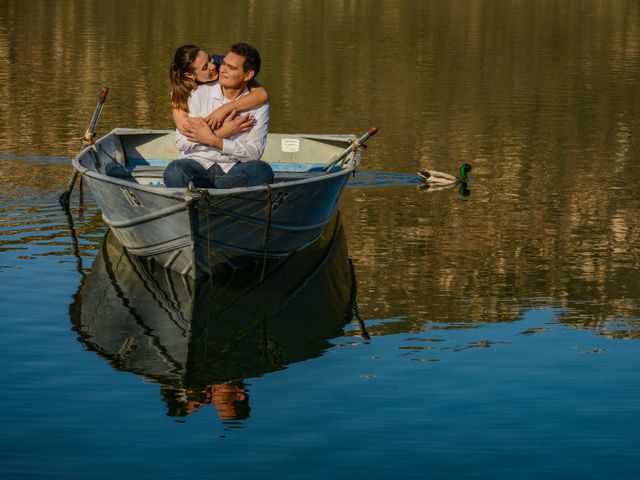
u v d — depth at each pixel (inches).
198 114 393.7
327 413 283.0
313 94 843.4
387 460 256.4
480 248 446.0
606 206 525.7
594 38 1280.8
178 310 363.3
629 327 351.6
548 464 255.1
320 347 331.6
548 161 634.8
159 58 995.3
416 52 1102.4
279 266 417.1
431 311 366.3
